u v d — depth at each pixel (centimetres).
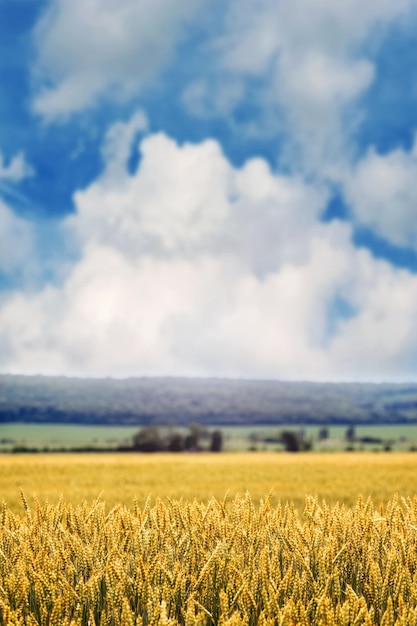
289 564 421
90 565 398
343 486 2403
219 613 356
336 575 353
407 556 411
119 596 346
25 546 414
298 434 10250
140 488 2441
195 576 381
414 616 306
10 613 313
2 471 3566
